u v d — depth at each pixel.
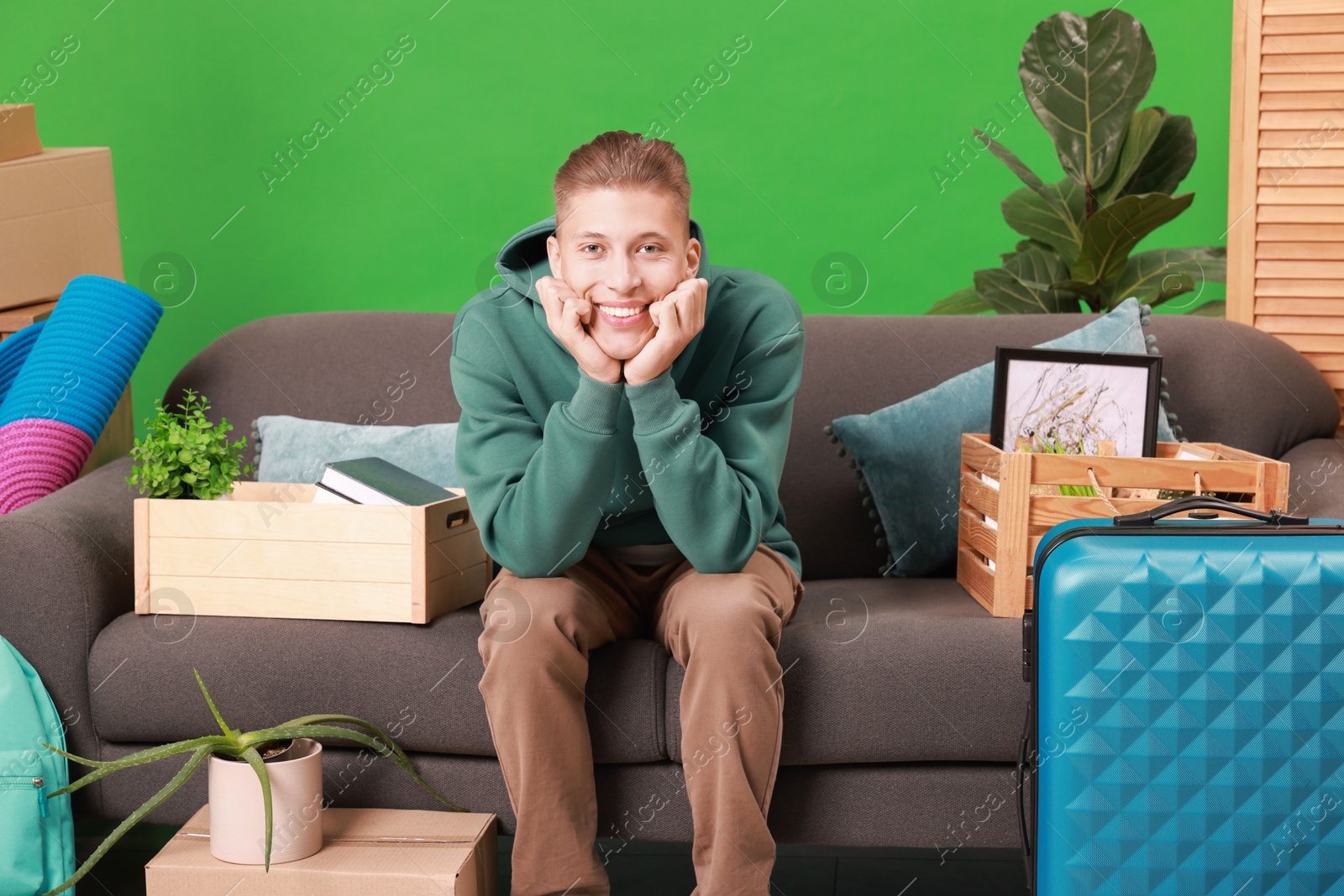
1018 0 3.14
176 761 1.53
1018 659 1.46
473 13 3.26
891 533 1.88
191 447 1.60
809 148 3.24
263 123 3.29
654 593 1.59
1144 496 1.61
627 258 1.36
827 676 1.46
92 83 3.28
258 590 1.54
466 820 1.46
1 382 2.04
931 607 1.62
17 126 2.22
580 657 1.38
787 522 1.96
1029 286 2.48
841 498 1.96
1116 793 1.21
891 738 1.46
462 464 1.49
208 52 3.27
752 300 1.58
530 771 1.35
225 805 1.34
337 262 3.33
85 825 1.91
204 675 1.50
